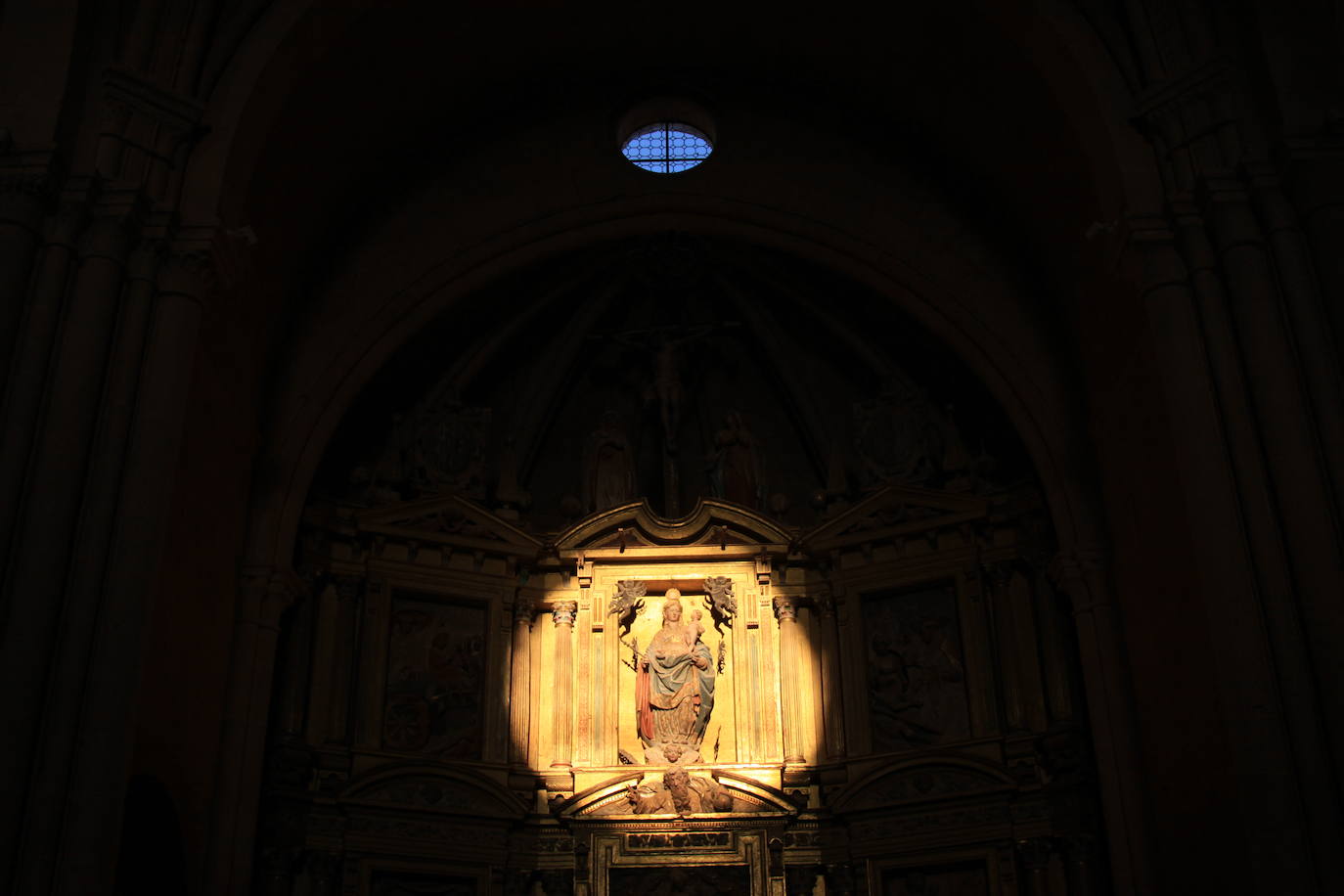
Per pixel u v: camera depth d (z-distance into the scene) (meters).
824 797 14.30
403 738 14.20
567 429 16.69
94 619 9.36
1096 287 13.06
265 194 12.91
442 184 15.50
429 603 14.98
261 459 14.03
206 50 11.50
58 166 10.23
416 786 13.80
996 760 13.77
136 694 9.40
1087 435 14.01
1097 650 13.14
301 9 11.80
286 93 12.11
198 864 12.09
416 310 15.17
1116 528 13.15
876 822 13.97
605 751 14.58
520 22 14.35
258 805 12.94
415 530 14.84
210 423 12.52
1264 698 9.02
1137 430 12.30
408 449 15.55
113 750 9.09
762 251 16.08
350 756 13.80
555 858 14.11
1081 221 13.03
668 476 16.06
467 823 13.89
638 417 16.66
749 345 16.75
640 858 13.95
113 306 10.19
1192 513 9.78
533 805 14.34
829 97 15.48
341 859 13.32
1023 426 14.34
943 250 15.11
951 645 14.66
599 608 15.22
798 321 16.67
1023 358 14.53
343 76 13.25
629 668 15.22
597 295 16.41
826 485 15.85
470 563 15.12
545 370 16.27
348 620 14.46
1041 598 14.31
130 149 10.66
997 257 14.96
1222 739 10.70
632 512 15.38
